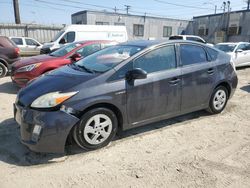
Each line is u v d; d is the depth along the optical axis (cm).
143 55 411
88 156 360
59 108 339
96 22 3416
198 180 307
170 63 440
